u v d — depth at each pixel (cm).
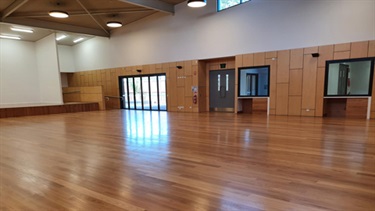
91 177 258
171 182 240
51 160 325
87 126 641
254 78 830
